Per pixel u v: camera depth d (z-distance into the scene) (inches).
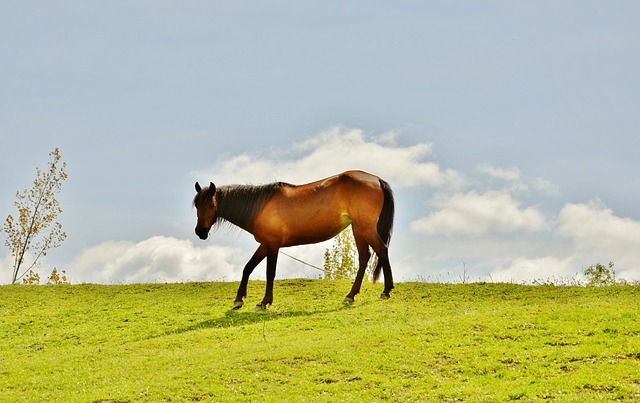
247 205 794.8
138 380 560.7
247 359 585.9
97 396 524.4
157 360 616.7
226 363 581.3
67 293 978.1
